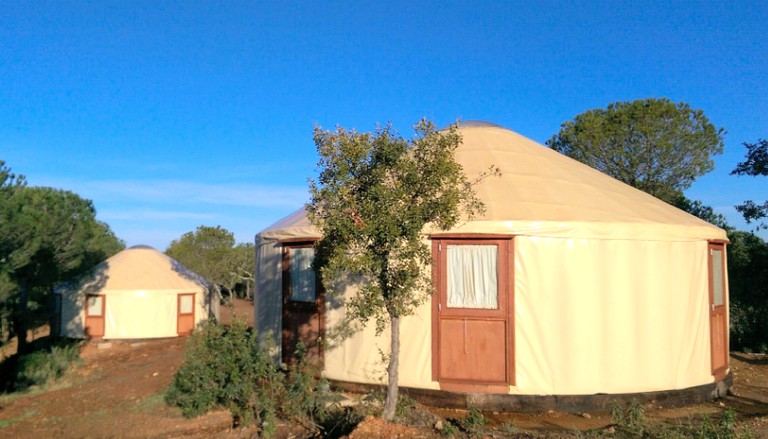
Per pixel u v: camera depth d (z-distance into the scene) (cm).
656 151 2284
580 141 2391
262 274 1070
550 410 799
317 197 606
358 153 585
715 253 974
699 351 886
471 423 669
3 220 1365
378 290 591
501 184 901
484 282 820
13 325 1972
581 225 818
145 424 816
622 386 820
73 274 2025
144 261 2025
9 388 1345
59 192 1928
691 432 658
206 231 2798
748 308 1628
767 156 1586
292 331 977
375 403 748
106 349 1789
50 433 838
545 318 809
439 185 593
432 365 826
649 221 859
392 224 565
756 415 793
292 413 754
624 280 833
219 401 821
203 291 2047
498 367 809
